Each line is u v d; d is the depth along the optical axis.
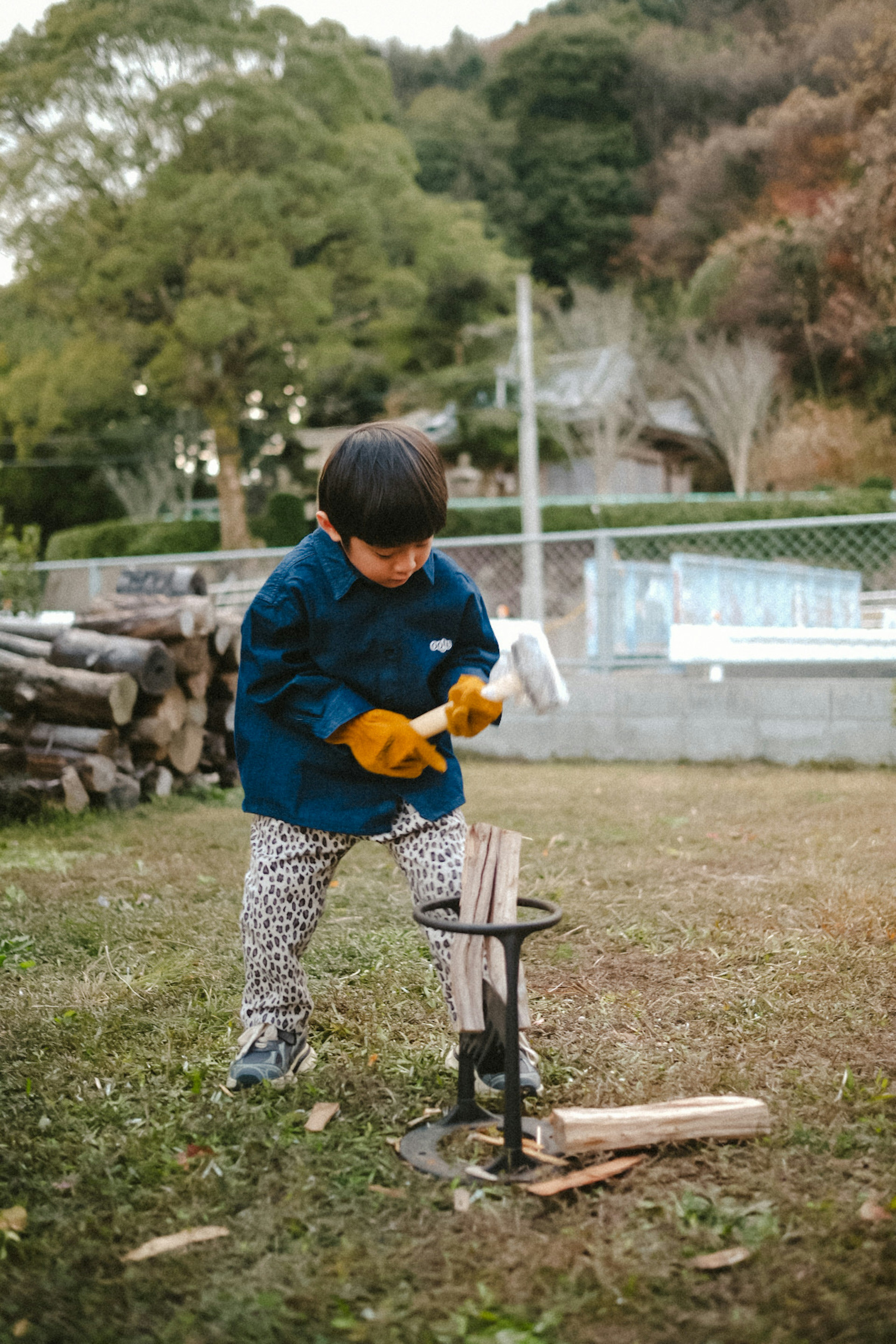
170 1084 2.52
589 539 8.68
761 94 33.41
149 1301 1.71
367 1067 2.59
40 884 4.45
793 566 9.80
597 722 8.20
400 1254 1.82
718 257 27.39
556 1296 1.70
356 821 2.34
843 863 4.41
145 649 6.29
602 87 35.12
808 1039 2.68
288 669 2.30
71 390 22.44
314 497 29.14
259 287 20.73
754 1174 2.04
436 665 2.34
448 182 34.28
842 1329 1.60
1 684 6.10
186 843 5.29
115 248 20.56
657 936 3.58
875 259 21.69
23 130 21.08
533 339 26.28
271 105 20.64
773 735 7.69
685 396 31.64
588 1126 2.09
